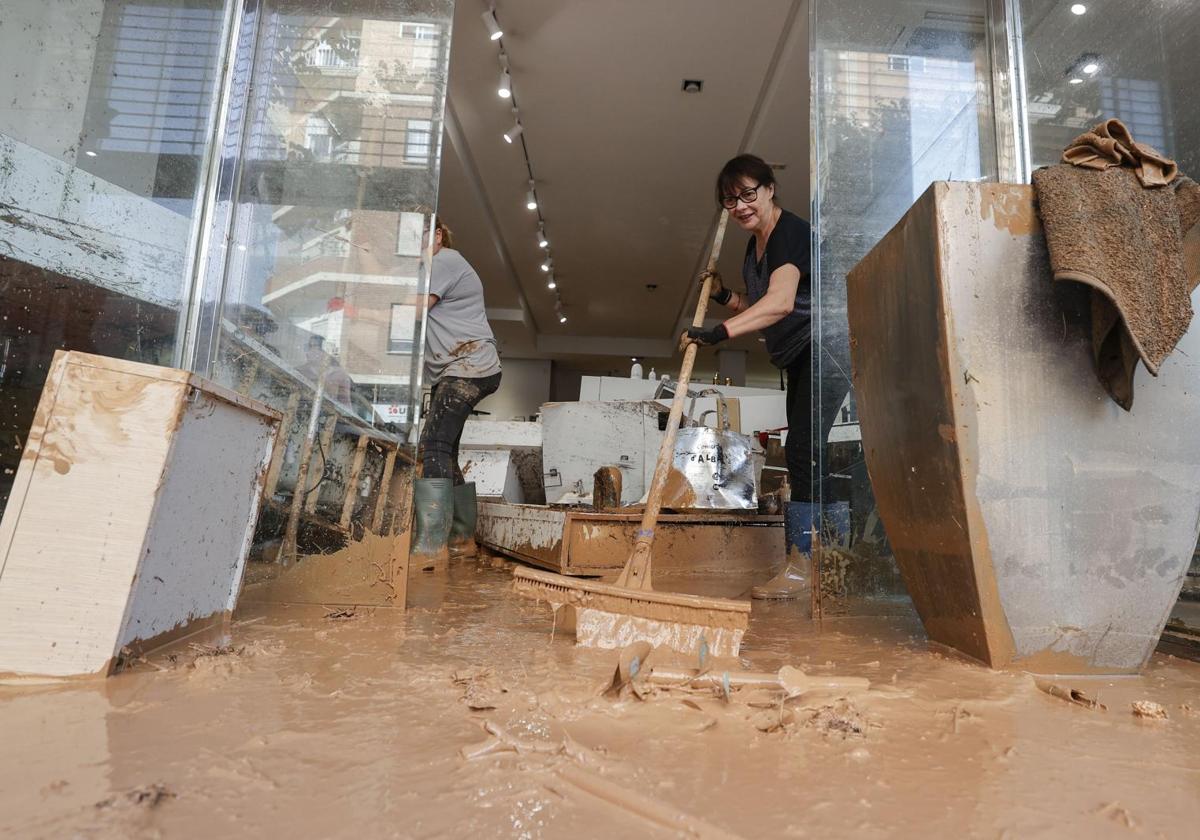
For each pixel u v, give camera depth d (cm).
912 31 241
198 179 220
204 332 219
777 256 238
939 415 143
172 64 215
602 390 531
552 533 287
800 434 251
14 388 173
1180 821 72
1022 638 138
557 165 849
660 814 70
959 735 98
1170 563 139
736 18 598
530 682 118
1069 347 140
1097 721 106
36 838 62
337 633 162
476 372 316
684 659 138
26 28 181
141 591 124
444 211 909
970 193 141
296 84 228
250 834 64
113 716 97
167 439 123
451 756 84
